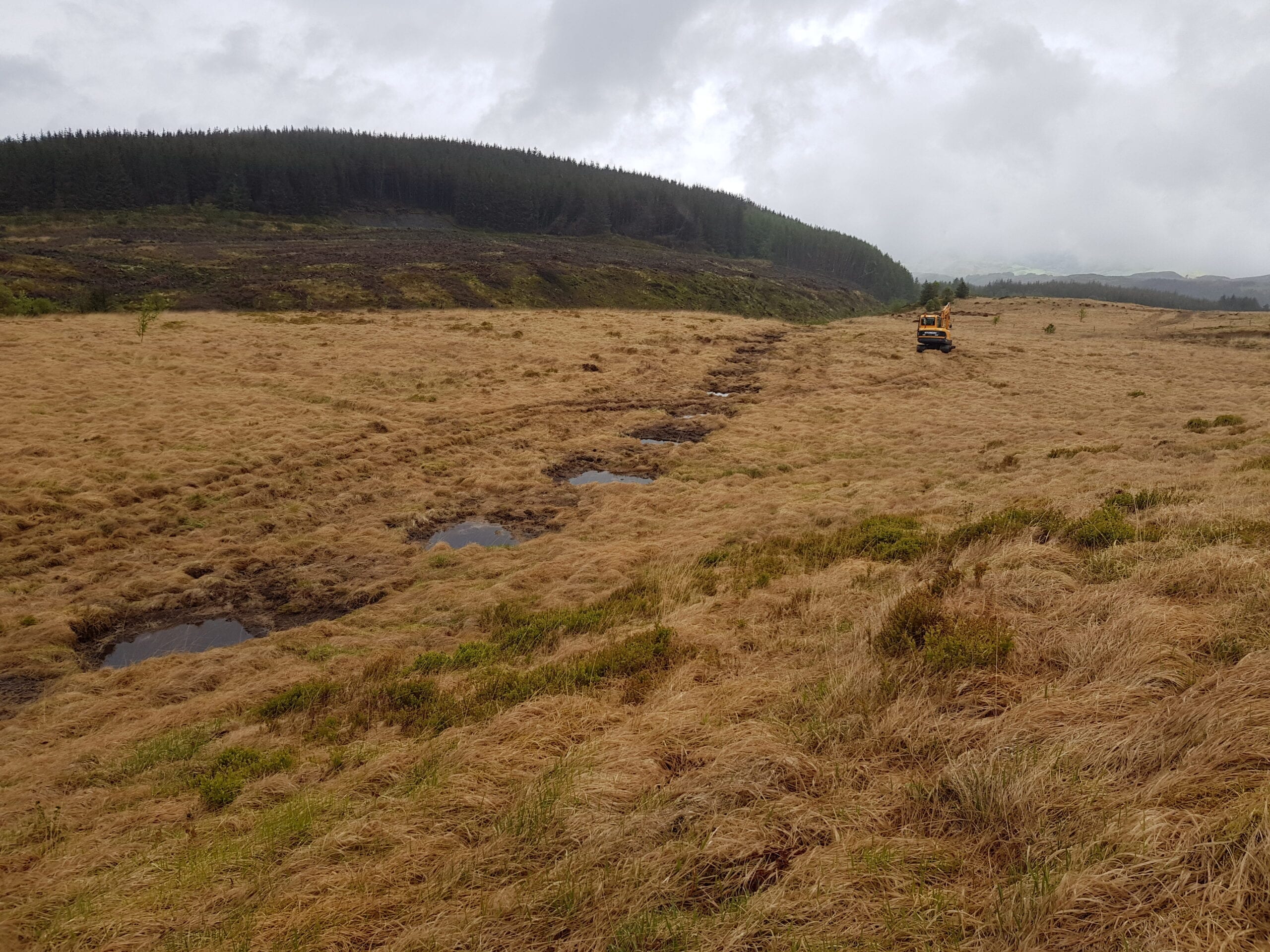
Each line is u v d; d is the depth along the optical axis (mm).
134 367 28609
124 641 11438
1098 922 2637
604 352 39875
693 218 195625
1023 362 40312
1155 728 3850
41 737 7922
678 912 3070
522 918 3145
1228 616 5254
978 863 3215
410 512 17141
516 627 9844
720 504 17109
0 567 13211
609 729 5250
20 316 41094
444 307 73562
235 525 16047
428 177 174875
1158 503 10086
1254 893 2582
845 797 3887
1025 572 7215
